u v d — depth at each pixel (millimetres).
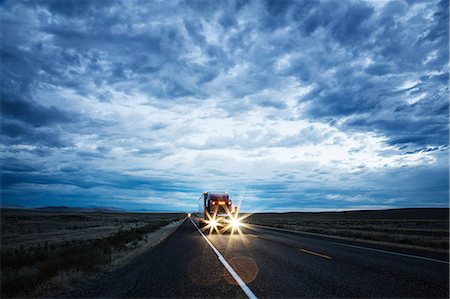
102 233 32062
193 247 17000
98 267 10812
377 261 11539
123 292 7355
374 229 38188
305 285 7715
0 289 7680
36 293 7473
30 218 71688
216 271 9727
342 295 6785
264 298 6598
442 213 113875
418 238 22359
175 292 7211
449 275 8906
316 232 30484
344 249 15523
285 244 18031
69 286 8172
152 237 25516
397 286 7578
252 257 12703
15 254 13586
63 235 29656
